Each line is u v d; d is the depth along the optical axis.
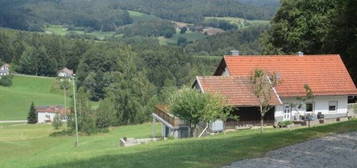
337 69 54.88
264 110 38.72
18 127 126.31
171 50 187.50
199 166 18.25
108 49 182.88
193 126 43.69
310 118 48.31
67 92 175.12
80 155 26.92
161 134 61.06
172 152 22.64
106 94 133.25
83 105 106.00
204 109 40.62
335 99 52.75
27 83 186.50
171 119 49.31
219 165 18.19
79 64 177.75
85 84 167.12
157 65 174.75
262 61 54.31
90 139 82.06
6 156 73.06
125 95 118.06
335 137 22.98
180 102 40.91
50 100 167.62
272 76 40.00
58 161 24.66
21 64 195.62
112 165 20.19
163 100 122.00
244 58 54.19
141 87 120.62
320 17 64.62
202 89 47.41
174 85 156.50
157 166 18.84
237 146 22.27
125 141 50.00
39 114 147.25
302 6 66.88
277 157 19.28
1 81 182.25
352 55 58.62
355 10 56.97
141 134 70.81
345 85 53.25
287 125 46.22
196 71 160.75
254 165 17.89
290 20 68.88
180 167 18.25
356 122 27.67
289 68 53.94
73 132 102.81
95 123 103.88
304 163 17.98
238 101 46.78
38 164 24.17
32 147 83.38
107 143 66.69
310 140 22.55
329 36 61.75
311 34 66.19
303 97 48.09
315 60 55.31
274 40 71.50
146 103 120.06
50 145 84.69
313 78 53.25
